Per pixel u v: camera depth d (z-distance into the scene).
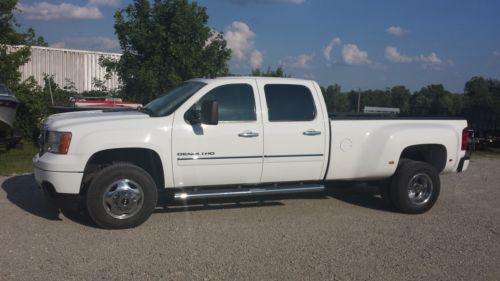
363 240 6.29
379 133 7.68
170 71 14.02
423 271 5.26
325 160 7.45
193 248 5.79
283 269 5.19
